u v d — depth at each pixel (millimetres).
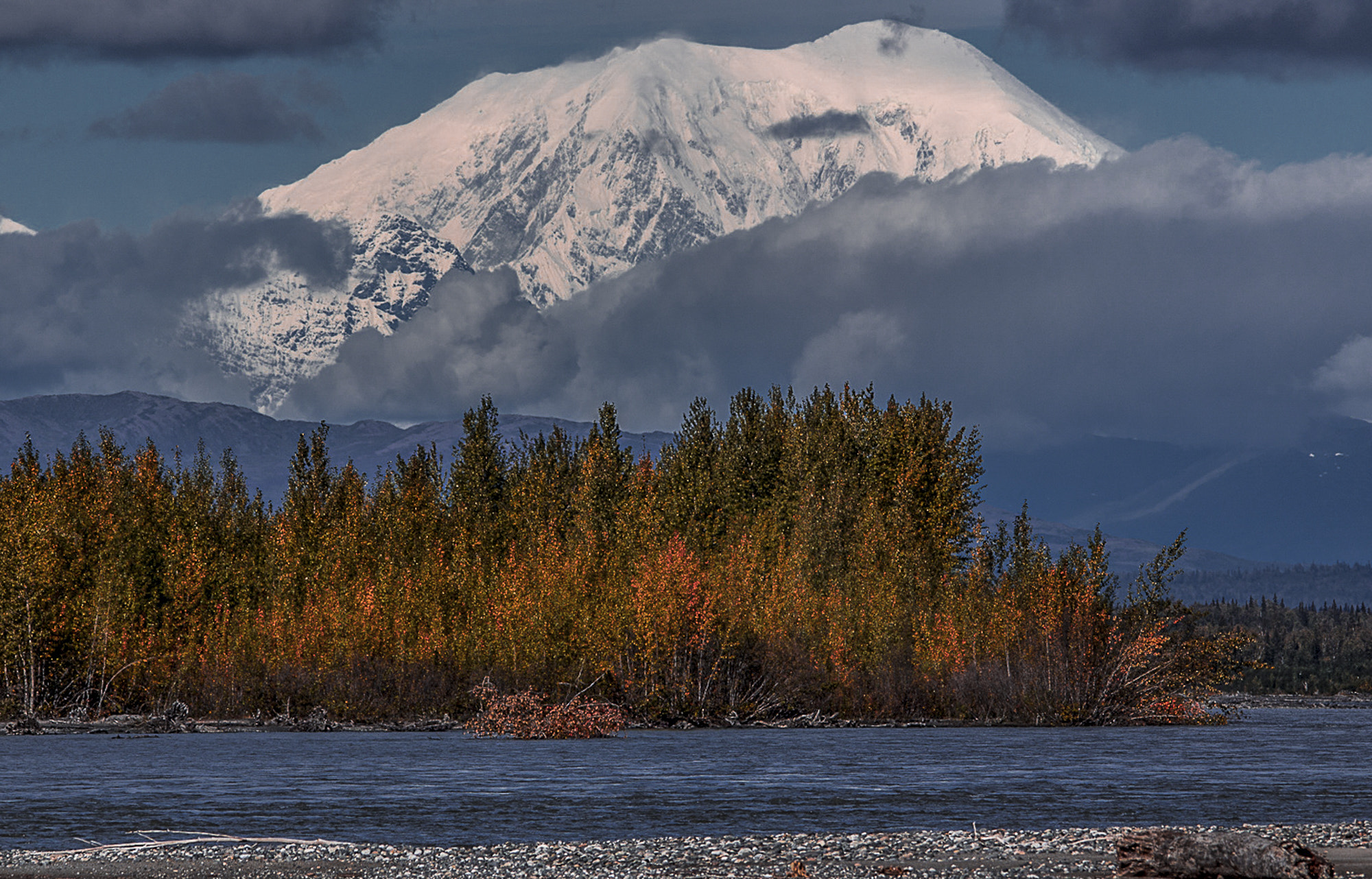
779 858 121438
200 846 129625
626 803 167125
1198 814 156625
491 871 116062
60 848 131875
